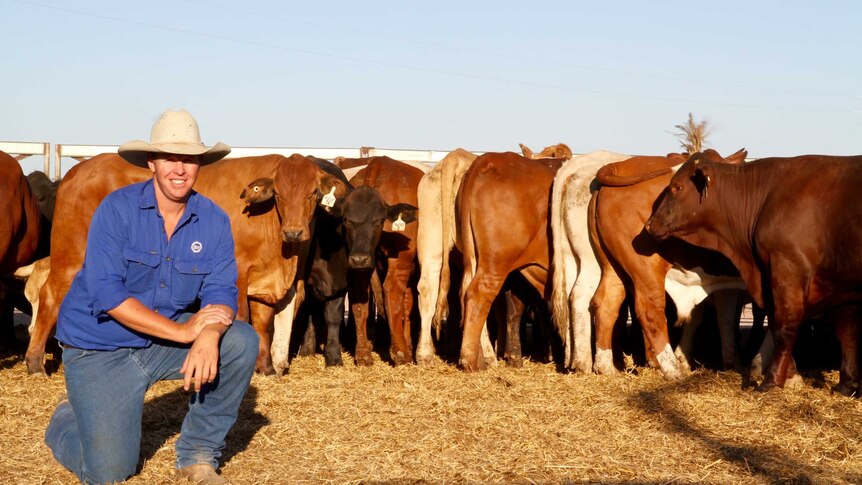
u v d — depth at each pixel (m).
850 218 6.66
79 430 4.33
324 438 5.43
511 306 9.07
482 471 4.78
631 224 7.84
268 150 13.86
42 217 9.58
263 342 8.33
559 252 8.33
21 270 9.24
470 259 8.59
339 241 9.08
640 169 7.94
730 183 7.47
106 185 8.20
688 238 7.66
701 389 7.09
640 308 7.89
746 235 7.42
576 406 6.43
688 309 8.18
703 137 8.62
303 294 8.76
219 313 4.32
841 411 6.15
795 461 5.02
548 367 9.03
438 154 13.98
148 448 5.12
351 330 11.05
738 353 8.77
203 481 4.45
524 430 5.68
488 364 8.96
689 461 5.00
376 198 8.73
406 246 9.30
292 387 7.18
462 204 8.59
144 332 4.26
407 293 9.73
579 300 8.25
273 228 8.20
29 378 7.91
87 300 4.37
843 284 6.82
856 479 4.70
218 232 4.54
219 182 8.32
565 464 4.90
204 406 4.47
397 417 6.00
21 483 4.46
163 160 4.30
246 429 5.64
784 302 6.97
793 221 6.94
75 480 4.54
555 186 8.35
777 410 6.23
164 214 4.45
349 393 6.88
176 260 4.46
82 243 8.20
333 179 8.16
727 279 8.05
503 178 8.45
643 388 7.18
